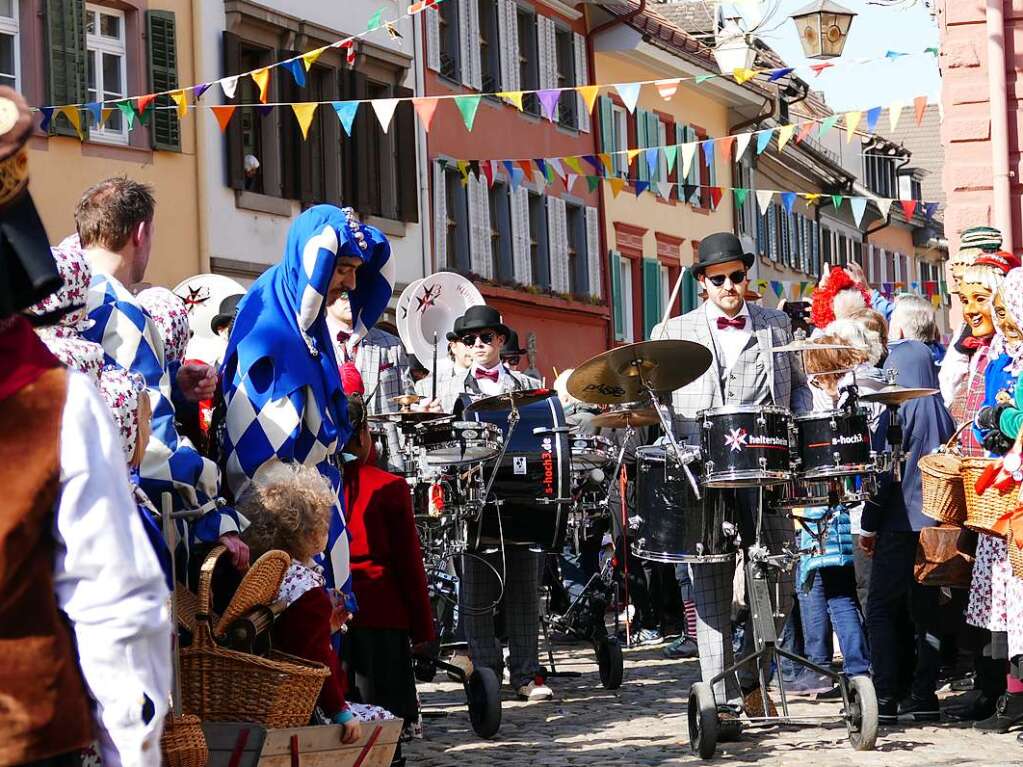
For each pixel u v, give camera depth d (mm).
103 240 7074
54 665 3891
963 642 10719
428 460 11727
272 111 29609
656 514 10266
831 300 14578
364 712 7934
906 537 10516
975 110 19562
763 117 50094
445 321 18781
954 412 12062
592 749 10164
